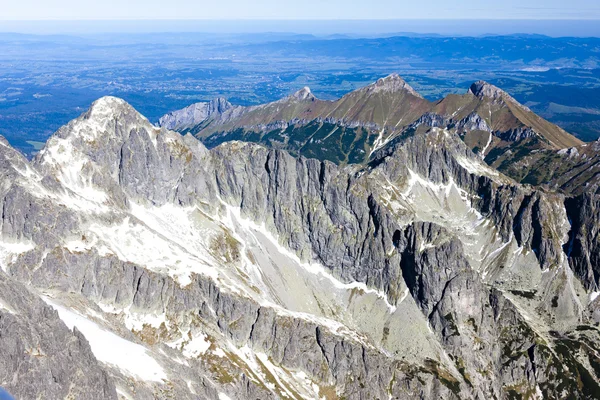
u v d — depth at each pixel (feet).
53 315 533.55
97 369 499.10
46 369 457.68
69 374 472.85
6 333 452.76
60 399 454.40
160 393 560.20
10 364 439.22
